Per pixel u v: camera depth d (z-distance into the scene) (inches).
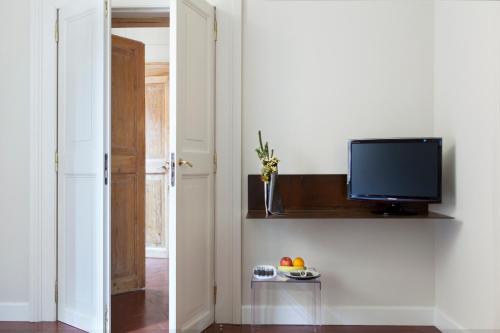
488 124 78.8
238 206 102.9
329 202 104.0
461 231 89.7
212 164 102.0
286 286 104.3
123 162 127.0
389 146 95.6
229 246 102.9
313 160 104.6
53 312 102.9
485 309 79.8
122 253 127.8
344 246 104.5
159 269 157.2
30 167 102.9
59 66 103.4
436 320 102.0
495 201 76.5
